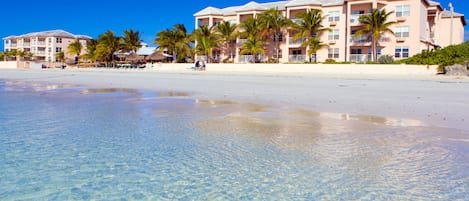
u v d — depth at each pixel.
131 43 75.62
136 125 8.23
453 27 54.12
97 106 11.76
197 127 8.02
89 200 3.82
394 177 4.57
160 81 26.89
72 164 5.05
